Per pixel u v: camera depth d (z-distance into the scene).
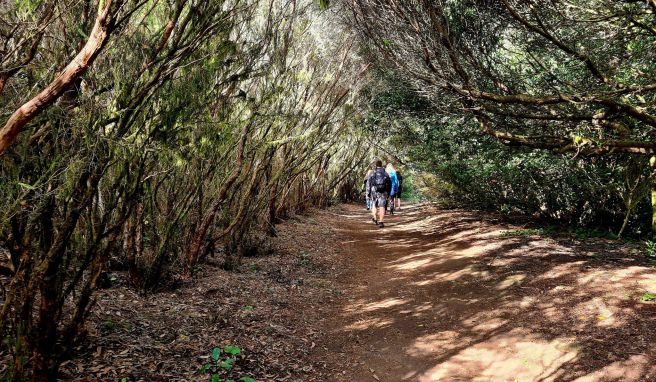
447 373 4.23
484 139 8.48
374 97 10.70
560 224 9.98
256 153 7.38
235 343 4.42
